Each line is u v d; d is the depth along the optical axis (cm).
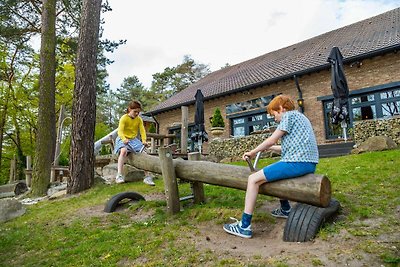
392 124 870
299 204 312
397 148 773
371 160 625
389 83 1169
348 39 1496
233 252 273
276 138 300
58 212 538
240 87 1609
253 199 311
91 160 773
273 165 303
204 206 422
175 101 2081
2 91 2034
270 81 1480
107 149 1762
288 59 1686
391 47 1118
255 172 327
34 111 2167
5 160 2483
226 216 372
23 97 2075
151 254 288
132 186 697
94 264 285
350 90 1263
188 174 411
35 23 1531
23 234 426
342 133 1278
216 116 1490
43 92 939
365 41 1337
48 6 1007
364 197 384
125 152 498
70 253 324
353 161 648
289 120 297
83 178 750
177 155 826
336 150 975
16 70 2055
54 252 338
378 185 431
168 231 347
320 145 1091
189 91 2214
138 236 343
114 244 327
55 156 1270
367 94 1239
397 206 342
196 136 1313
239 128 1688
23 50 1898
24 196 870
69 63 1986
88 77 795
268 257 254
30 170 1238
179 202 427
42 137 906
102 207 528
